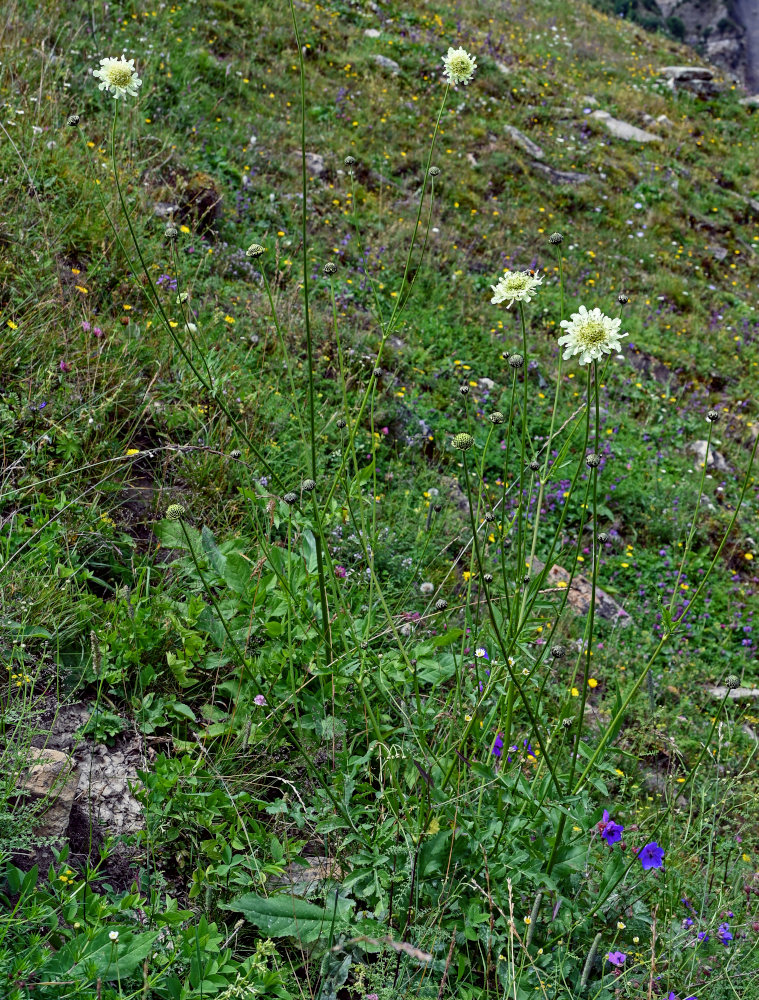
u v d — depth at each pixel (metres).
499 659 2.70
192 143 7.39
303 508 3.24
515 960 2.21
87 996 1.81
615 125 14.27
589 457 2.26
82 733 2.43
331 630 2.95
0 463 3.31
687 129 15.56
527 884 2.35
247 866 2.30
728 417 8.60
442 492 5.02
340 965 2.12
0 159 4.89
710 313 10.65
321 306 6.24
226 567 2.99
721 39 92.38
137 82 2.78
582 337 2.34
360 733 2.75
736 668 5.52
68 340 3.97
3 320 3.84
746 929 2.60
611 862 2.34
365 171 9.32
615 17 21.98
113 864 2.31
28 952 1.80
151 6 9.38
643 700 4.30
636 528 6.69
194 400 4.20
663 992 2.31
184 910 2.20
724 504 7.41
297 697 2.79
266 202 7.40
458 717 2.67
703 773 3.78
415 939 2.13
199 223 6.24
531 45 16.53
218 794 2.44
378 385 5.80
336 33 12.16
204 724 2.83
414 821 2.38
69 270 4.63
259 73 9.92
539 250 9.83
